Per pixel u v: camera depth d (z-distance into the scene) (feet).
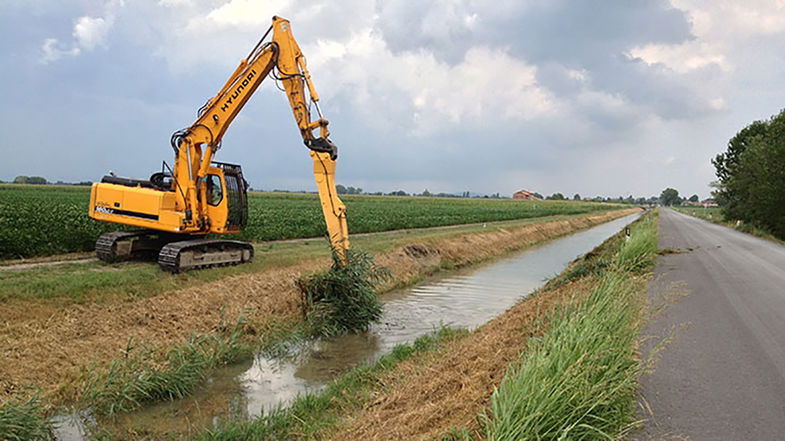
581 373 15.33
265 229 79.92
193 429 23.08
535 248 106.83
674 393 19.24
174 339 32.68
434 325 40.96
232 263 46.42
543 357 16.42
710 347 24.91
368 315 40.01
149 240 48.75
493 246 93.56
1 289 31.40
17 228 58.95
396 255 64.59
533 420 13.87
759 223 124.77
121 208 46.09
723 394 19.19
